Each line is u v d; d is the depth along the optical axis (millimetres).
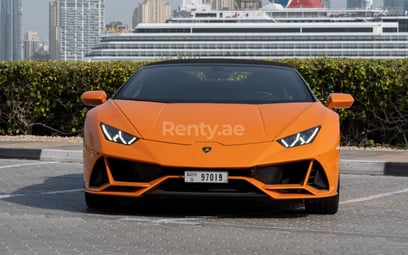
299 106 7777
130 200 8453
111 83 16453
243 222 7227
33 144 14641
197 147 7043
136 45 70750
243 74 8445
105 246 6027
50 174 11391
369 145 15250
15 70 16844
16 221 7188
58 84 16719
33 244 6098
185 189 7020
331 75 15188
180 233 6613
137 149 7109
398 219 7664
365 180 11141
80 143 15047
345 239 6484
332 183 7352
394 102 15047
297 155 7094
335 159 7371
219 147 7039
